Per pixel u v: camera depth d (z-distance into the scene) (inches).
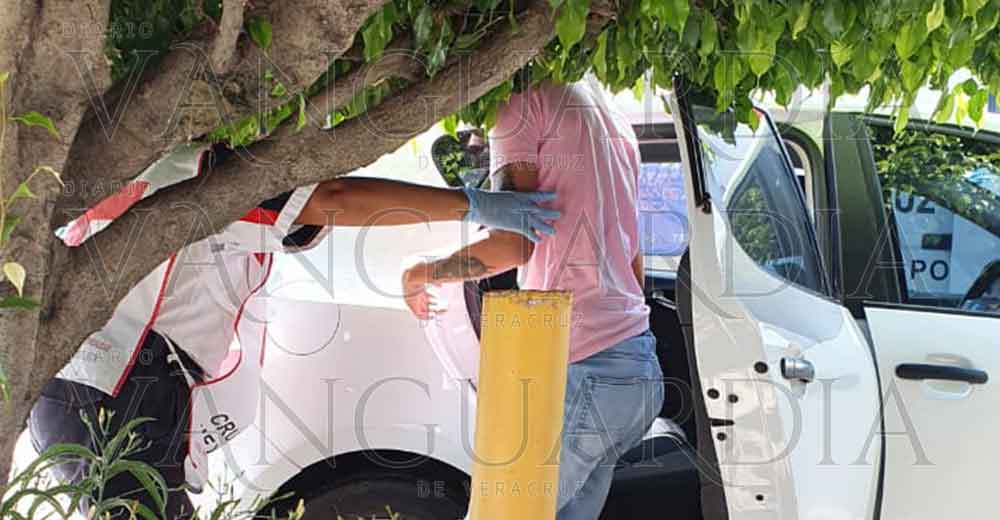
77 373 77.6
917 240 113.7
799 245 105.5
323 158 58.8
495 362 69.0
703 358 89.8
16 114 45.1
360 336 101.3
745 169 98.9
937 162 115.4
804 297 98.7
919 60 73.4
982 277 112.4
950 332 106.2
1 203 42.5
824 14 64.0
